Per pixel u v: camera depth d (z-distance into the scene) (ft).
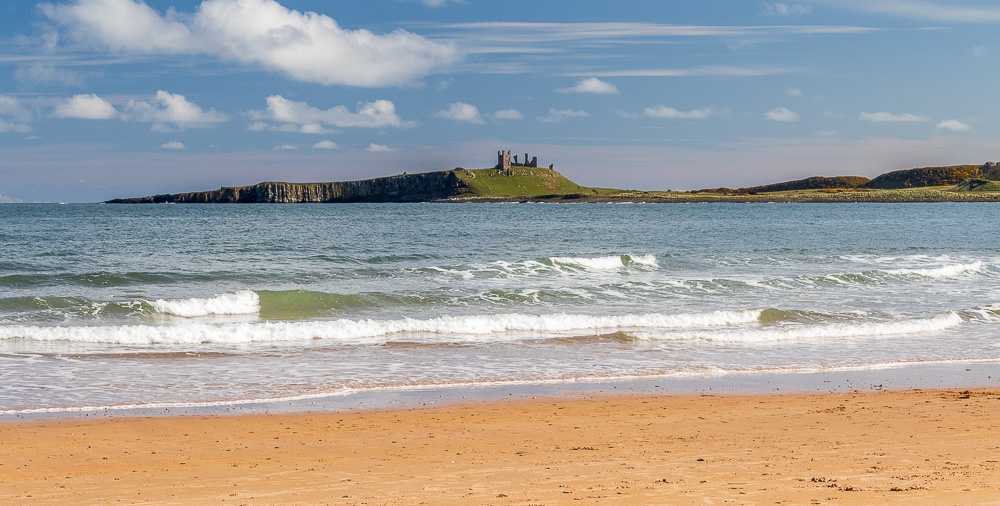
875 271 106.63
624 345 62.18
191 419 38.88
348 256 135.85
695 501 23.75
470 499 24.57
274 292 81.10
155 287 93.09
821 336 66.28
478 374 51.37
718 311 73.82
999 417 38.34
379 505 23.99
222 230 234.58
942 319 71.67
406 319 69.26
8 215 387.55
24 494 25.63
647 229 258.16
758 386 48.14
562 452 32.19
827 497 23.77
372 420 39.04
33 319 70.59
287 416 39.83
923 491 24.21
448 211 547.49
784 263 128.16
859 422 37.76
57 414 39.52
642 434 35.83
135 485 26.91
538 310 78.79
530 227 273.33
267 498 24.98
